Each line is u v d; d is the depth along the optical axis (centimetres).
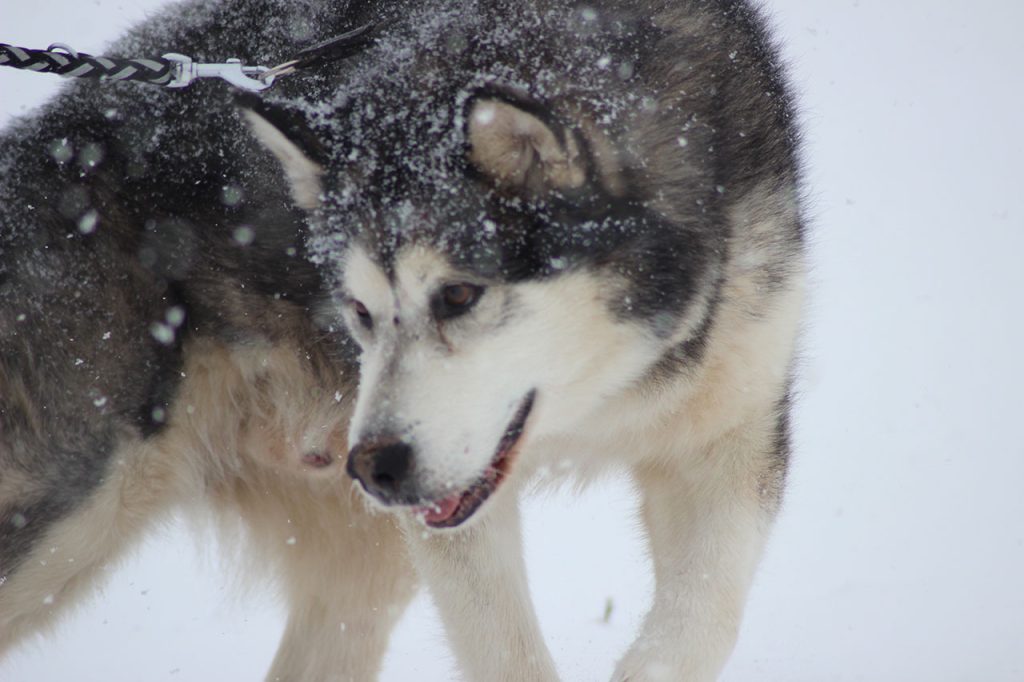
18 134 1470
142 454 1431
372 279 1195
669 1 1384
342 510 1602
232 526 1627
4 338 1377
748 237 1322
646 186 1253
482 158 1184
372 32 1320
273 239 1389
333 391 1443
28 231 1401
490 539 1335
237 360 1452
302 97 1350
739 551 1365
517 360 1199
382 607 1653
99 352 1394
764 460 1406
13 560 1382
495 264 1177
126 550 1470
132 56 1483
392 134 1230
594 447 1456
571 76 1259
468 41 1272
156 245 1412
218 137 1410
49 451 1384
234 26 1472
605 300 1238
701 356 1318
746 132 1348
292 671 1650
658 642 1290
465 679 1327
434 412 1152
